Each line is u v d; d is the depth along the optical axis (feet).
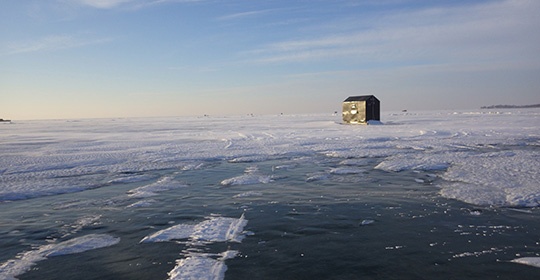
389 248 18.48
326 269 16.16
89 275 16.14
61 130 177.58
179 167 48.78
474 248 18.24
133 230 22.63
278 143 79.87
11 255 18.80
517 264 16.22
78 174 44.04
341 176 40.09
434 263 16.49
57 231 22.65
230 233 21.59
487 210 25.12
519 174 37.45
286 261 17.21
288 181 37.96
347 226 22.30
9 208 28.58
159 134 125.49
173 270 16.48
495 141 75.36
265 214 25.45
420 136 90.89
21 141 99.76
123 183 38.55
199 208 27.53
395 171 42.37
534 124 136.77
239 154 61.31
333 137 92.84
